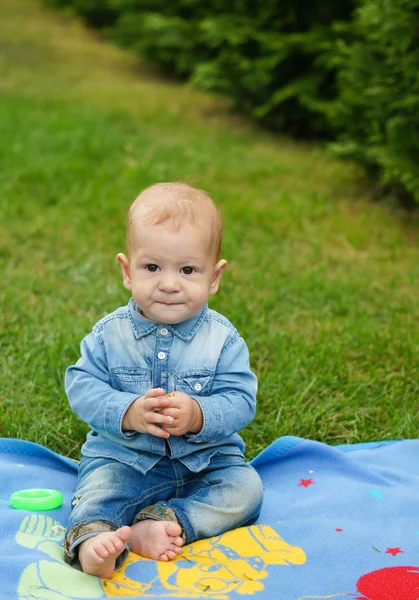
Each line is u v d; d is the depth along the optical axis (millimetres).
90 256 5055
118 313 2533
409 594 2076
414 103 5500
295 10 8148
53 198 6078
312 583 2119
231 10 8594
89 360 2477
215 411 2348
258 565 2199
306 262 5227
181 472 2414
